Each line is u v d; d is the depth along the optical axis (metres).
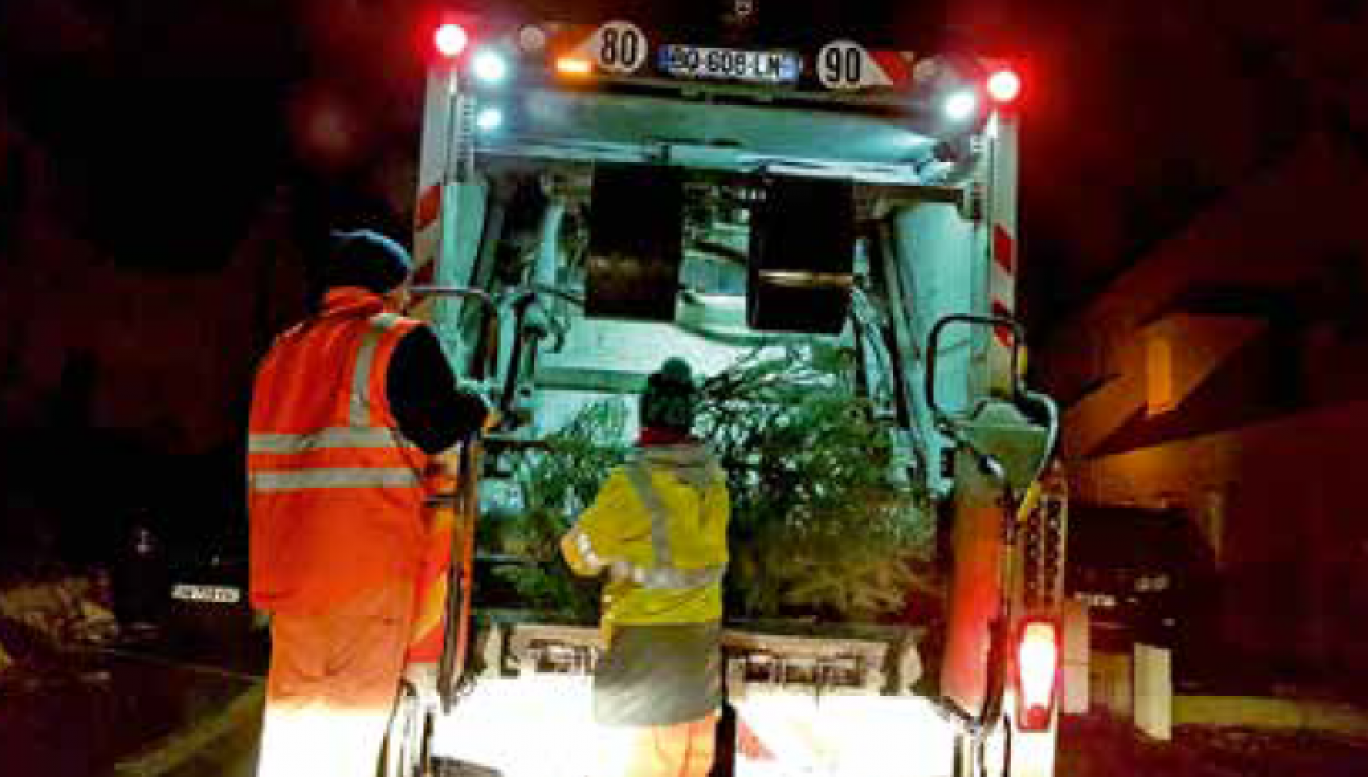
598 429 5.29
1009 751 3.77
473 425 3.51
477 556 4.70
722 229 6.41
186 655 8.91
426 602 3.61
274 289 16.41
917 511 4.89
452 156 4.58
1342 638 13.95
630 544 3.85
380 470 3.35
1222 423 17.50
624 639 3.83
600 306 4.48
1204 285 19.45
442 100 4.61
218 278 15.80
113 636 10.12
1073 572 11.77
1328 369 16.38
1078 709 8.23
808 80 4.80
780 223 4.52
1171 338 19.09
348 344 3.38
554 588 4.56
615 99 5.05
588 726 4.00
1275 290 18.45
